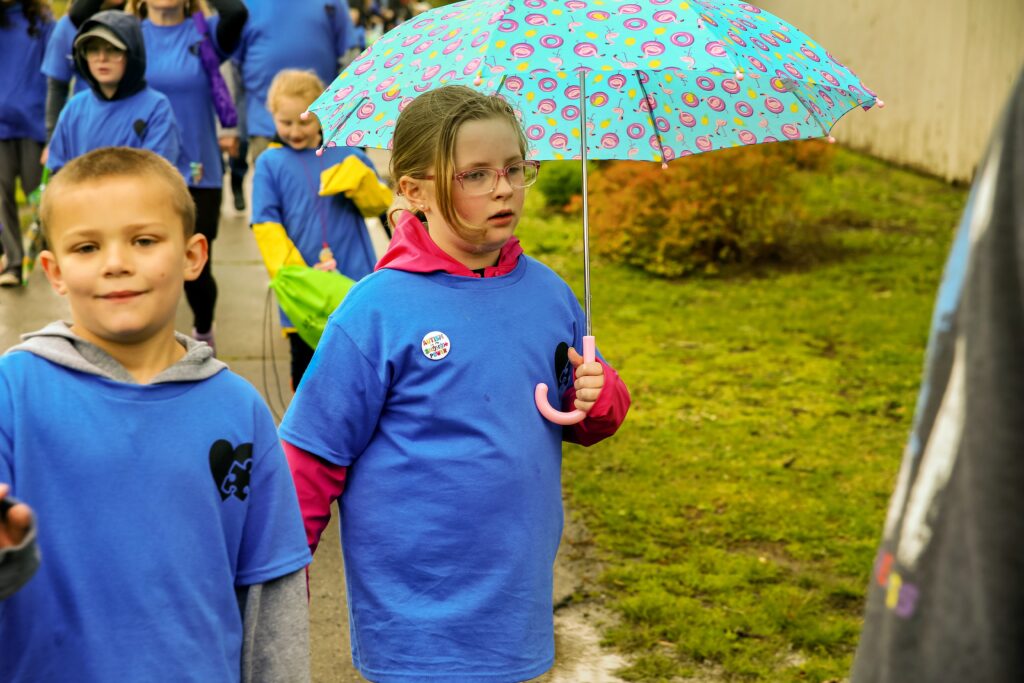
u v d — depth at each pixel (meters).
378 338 2.74
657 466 5.98
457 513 2.70
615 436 6.43
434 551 2.71
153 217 2.10
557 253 10.97
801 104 3.40
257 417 2.22
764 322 8.77
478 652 2.70
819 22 17.27
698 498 5.58
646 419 6.70
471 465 2.70
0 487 1.69
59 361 2.04
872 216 12.27
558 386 2.92
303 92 5.60
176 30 7.15
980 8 12.86
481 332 2.75
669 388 7.27
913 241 11.25
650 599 4.56
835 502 5.55
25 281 8.22
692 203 10.15
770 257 10.66
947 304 1.22
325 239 5.68
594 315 8.98
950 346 1.20
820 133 3.41
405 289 2.76
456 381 2.71
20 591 1.96
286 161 5.67
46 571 1.97
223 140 7.91
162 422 2.09
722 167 10.27
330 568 4.83
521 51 2.73
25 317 7.52
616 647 4.26
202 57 7.12
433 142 2.69
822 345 8.24
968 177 13.32
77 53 6.25
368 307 2.75
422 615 2.71
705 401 7.05
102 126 6.34
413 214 2.88
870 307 9.14
